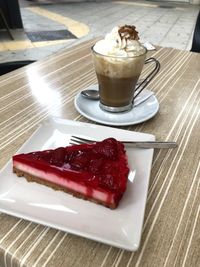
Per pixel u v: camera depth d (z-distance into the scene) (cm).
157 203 45
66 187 45
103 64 62
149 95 76
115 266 36
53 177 45
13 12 355
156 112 69
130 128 65
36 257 37
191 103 76
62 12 476
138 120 65
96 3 561
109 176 43
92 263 36
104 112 69
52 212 42
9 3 348
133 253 38
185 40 349
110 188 42
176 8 546
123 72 62
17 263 36
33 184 47
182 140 61
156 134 63
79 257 37
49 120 61
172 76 91
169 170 53
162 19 452
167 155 56
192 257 37
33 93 78
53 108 72
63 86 83
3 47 308
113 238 37
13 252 37
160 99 77
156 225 42
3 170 48
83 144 51
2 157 54
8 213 41
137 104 73
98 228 39
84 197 44
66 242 39
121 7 536
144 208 41
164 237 40
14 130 62
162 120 68
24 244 38
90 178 43
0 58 279
